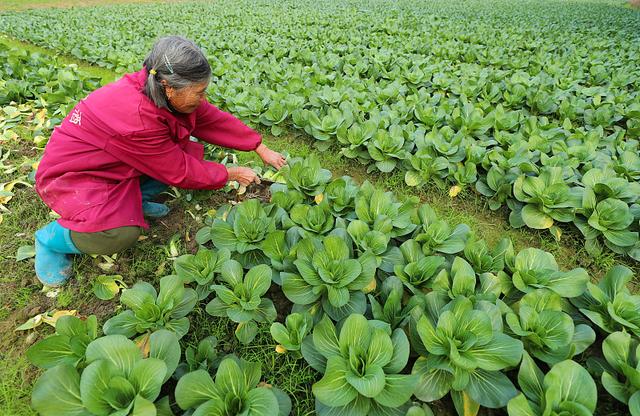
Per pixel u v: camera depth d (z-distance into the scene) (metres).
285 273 2.17
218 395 1.74
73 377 1.68
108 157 2.36
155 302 2.16
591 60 7.26
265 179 3.51
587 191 2.95
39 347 1.82
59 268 2.49
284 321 2.37
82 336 1.93
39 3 17.47
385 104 4.73
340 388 1.72
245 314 2.09
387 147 3.67
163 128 2.31
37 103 4.77
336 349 1.88
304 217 2.66
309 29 9.51
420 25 10.70
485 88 5.20
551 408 1.64
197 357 2.05
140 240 2.89
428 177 3.55
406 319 2.06
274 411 1.66
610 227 2.87
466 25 11.09
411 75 5.51
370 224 2.71
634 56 7.56
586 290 2.31
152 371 1.69
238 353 2.20
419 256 2.49
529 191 3.06
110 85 2.35
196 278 2.32
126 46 8.05
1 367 2.13
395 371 1.78
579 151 3.59
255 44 7.75
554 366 1.71
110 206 2.35
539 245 3.10
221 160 3.81
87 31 9.64
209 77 2.20
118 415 1.57
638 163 3.49
